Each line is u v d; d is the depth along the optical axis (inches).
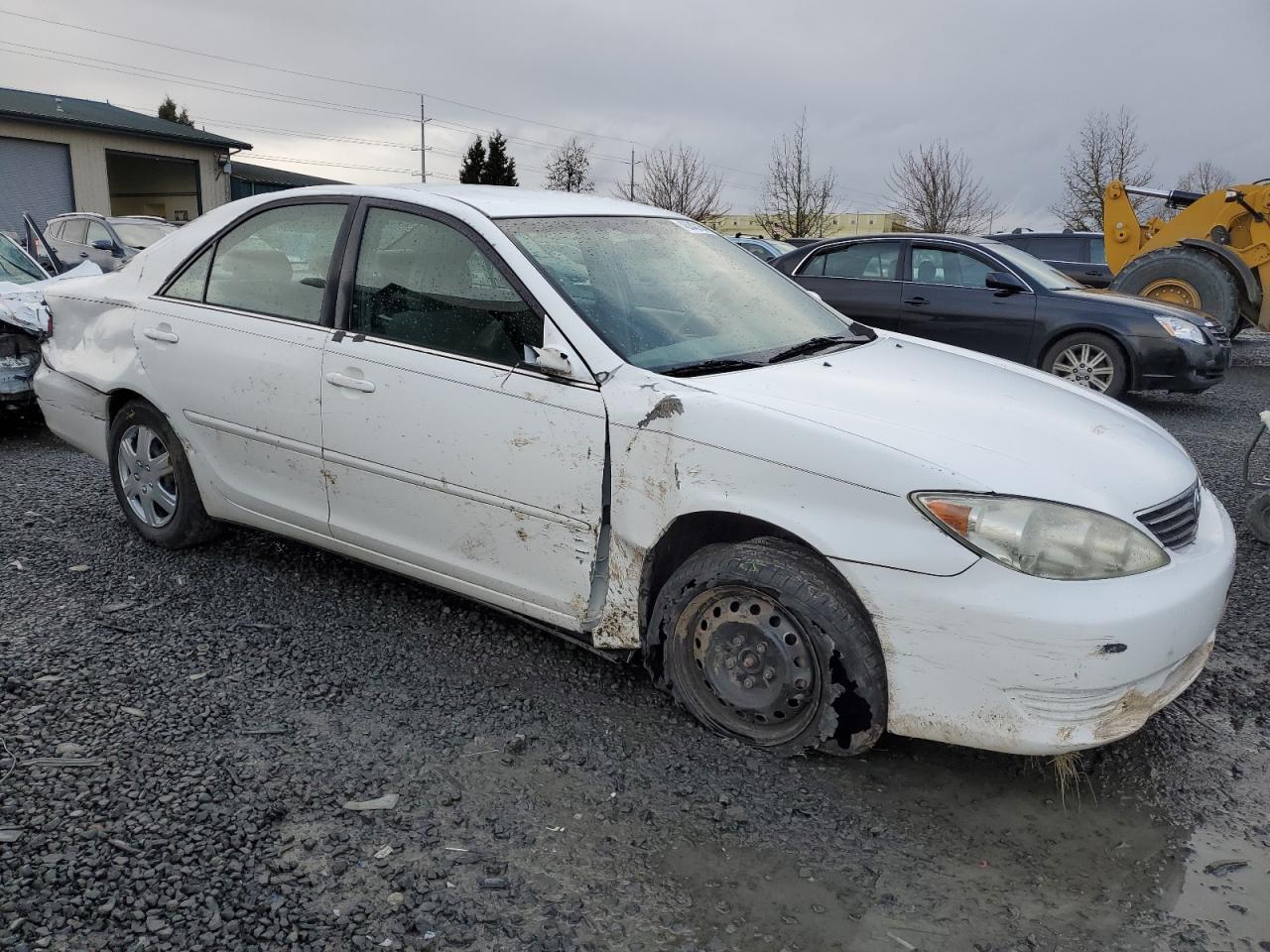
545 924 90.8
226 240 165.0
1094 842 105.5
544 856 100.5
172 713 125.6
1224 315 454.9
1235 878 100.0
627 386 122.0
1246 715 132.8
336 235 150.3
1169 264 463.5
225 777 111.8
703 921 92.0
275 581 170.1
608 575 126.5
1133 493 110.9
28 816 103.5
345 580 171.2
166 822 103.4
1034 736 104.5
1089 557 103.7
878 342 156.6
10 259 343.0
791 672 115.9
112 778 110.9
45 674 134.4
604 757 118.9
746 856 101.5
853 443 109.7
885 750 122.0
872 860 101.5
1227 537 121.6
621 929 90.6
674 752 120.3
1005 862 101.9
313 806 107.3
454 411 133.3
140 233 707.4
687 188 1998.0
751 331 143.9
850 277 396.5
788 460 112.0
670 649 125.3
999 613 102.7
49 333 192.2
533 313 129.6
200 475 167.9
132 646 144.3
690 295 145.7
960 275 376.2
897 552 106.6
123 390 175.3
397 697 132.0
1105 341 349.1
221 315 160.7
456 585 141.7
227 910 91.0
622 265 143.6
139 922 89.2
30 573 170.6
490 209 141.3
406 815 106.2
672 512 118.5
